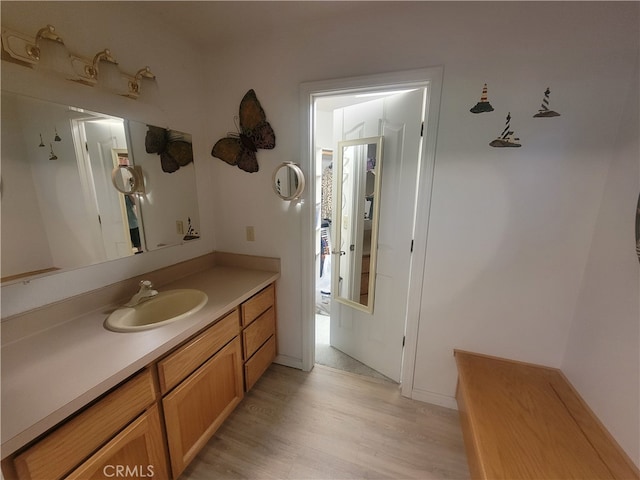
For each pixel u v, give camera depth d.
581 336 1.30
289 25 1.57
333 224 2.26
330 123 3.27
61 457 0.78
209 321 1.28
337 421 1.64
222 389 1.48
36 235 1.08
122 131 1.38
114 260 1.39
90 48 1.23
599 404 1.15
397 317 1.90
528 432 1.12
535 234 1.38
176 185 1.72
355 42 1.49
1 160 0.98
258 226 1.96
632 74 1.13
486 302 1.53
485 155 1.38
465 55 1.33
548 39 1.21
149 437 1.05
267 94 1.73
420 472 1.35
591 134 1.22
